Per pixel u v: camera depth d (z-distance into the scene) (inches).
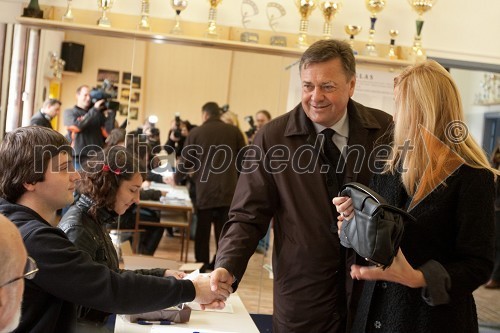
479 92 220.2
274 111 196.5
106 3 185.5
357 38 201.5
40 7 189.5
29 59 188.5
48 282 76.4
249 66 195.9
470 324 85.2
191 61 194.1
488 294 217.6
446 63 206.7
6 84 188.1
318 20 198.8
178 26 190.7
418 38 196.5
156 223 189.5
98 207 100.8
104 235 103.7
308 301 108.7
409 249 85.0
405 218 80.2
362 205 78.5
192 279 96.0
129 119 192.1
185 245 191.2
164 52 193.2
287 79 196.5
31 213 79.8
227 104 195.5
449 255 85.1
